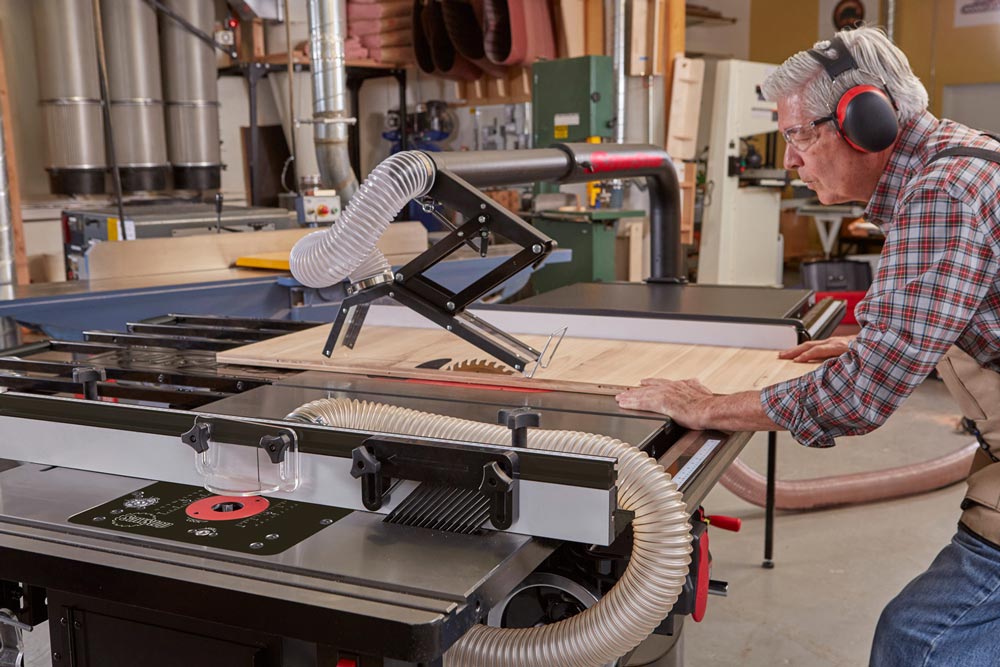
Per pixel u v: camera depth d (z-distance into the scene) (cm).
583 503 100
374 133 815
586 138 575
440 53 671
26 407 129
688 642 261
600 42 635
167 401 149
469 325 156
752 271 673
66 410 126
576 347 186
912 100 136
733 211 649
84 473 128
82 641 117
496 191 614
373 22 692
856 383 128
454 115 746
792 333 181
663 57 619
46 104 598
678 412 138
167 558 100
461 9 653
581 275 557
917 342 125
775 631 266
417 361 170
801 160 147
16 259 515
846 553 316
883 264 130
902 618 144
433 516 107
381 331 201
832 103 138
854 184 144
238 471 117
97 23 512
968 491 145
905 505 357
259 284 337
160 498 118
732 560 312
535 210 585
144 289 310
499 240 441
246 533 106
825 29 1001
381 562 98
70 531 108
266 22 676
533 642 112
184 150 646
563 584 118
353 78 769
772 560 310
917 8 956
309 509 113
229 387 160
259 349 181
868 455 414
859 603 282
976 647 138
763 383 155
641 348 184
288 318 347
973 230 123
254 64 653
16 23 633
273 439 110
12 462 138
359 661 96
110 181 627
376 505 108
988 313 132
